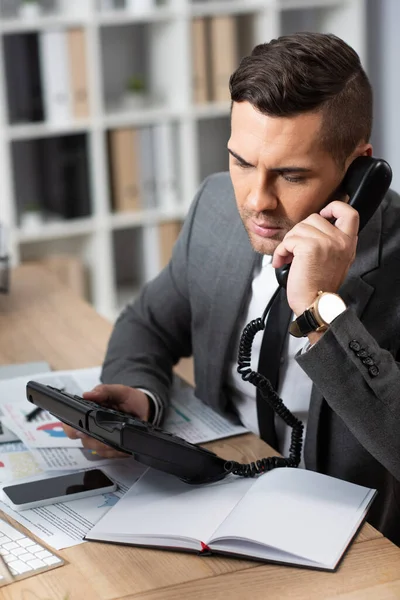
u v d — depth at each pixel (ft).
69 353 6.02
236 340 5.04
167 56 12.00
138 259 13.02
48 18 10.99
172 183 12.15
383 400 3.82
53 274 8.10
